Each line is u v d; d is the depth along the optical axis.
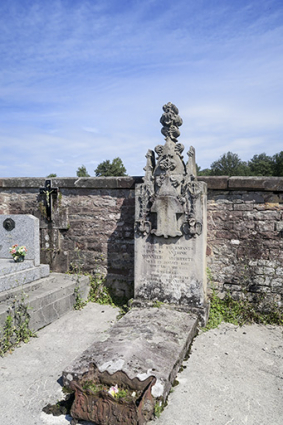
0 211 8.09
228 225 6.20
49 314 5.74
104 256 7.20
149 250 5.93
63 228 7.44
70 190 7.43
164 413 3.40
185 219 5.62
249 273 6.11
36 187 7.74
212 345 4.91
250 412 3.45
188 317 5.32
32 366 4.34
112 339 4.36
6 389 3.82
